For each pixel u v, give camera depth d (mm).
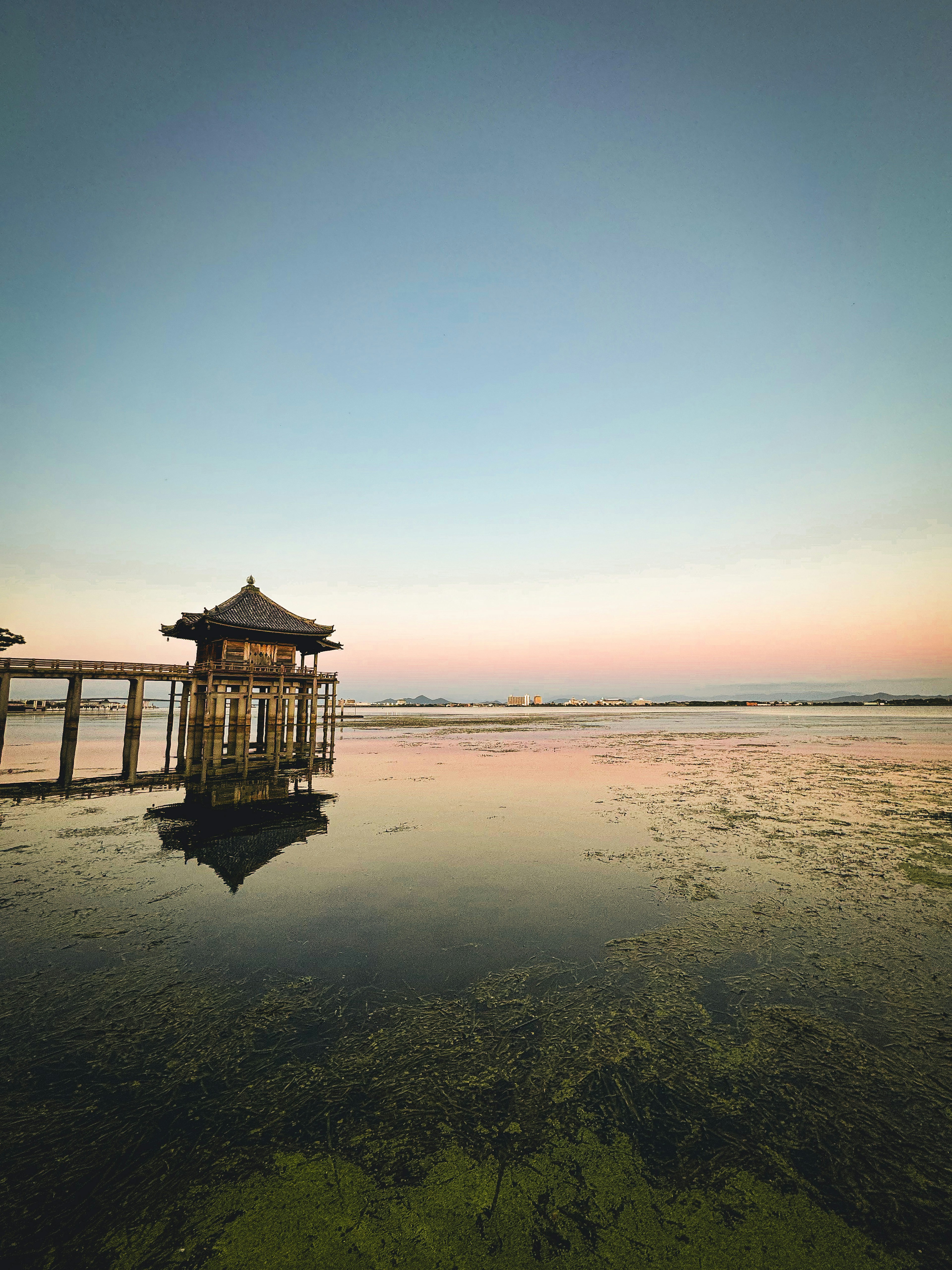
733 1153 6000
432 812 23766
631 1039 8102
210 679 25203
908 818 22500
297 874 15852
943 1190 5535
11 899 13844
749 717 141000
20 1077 7309
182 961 10617
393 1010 8922
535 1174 5742
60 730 71750
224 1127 6430
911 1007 8938
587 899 13875
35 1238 5082
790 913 12891
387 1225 5188
